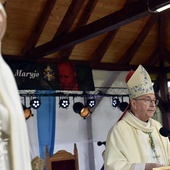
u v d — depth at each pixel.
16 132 0.70
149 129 2.44
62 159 5.21
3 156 0.70
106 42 7.35
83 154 7.19
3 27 0.78
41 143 6.72
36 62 6.82
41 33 6.49
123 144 2.33
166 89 8.41
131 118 2.45
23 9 6.14
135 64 8.22
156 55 8.36
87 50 7.47
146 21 7.44
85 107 6.94
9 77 0.74
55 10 6.34
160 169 1.77
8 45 6.58
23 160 0.70
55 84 6.94
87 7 6.51
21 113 0.72
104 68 7.70
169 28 7.83
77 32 5.63
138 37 7.64
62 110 7.09
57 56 7.19
